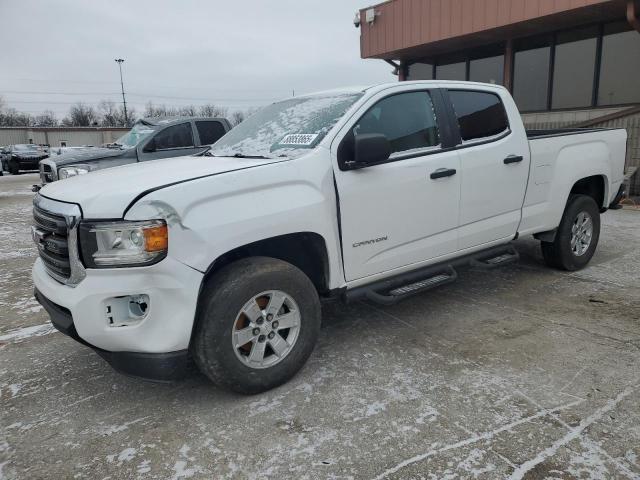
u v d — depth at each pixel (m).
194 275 2.75
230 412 2.98
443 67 14.37
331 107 3.77
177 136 9.66
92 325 2.73
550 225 5.00
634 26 9.48
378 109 3.74
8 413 3.06
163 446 2.69
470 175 4.14
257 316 3.04
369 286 3.71
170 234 2.67
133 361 2.78
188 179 2.85
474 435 2.67
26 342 4.09
